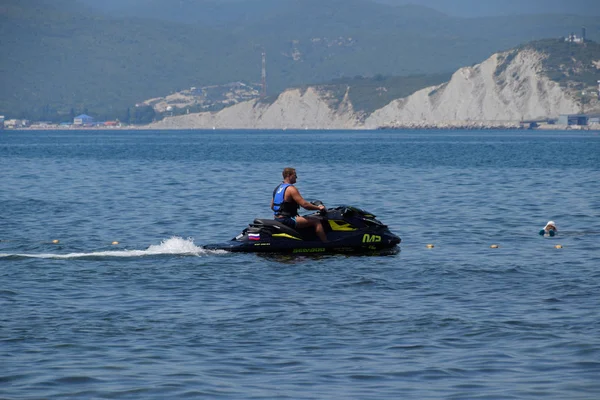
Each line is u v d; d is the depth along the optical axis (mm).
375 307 41031
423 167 162375
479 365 31641
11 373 30547
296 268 51594
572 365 31469
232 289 45312
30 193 103000
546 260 54688
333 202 92500
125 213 81188
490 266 52406
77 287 45594
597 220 75750
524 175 137000
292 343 34719
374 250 58375
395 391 28812
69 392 28531
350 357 32781
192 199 94438
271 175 137375
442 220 76062
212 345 34375
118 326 37312
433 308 40750
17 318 38562
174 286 46000
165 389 28938
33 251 58812
